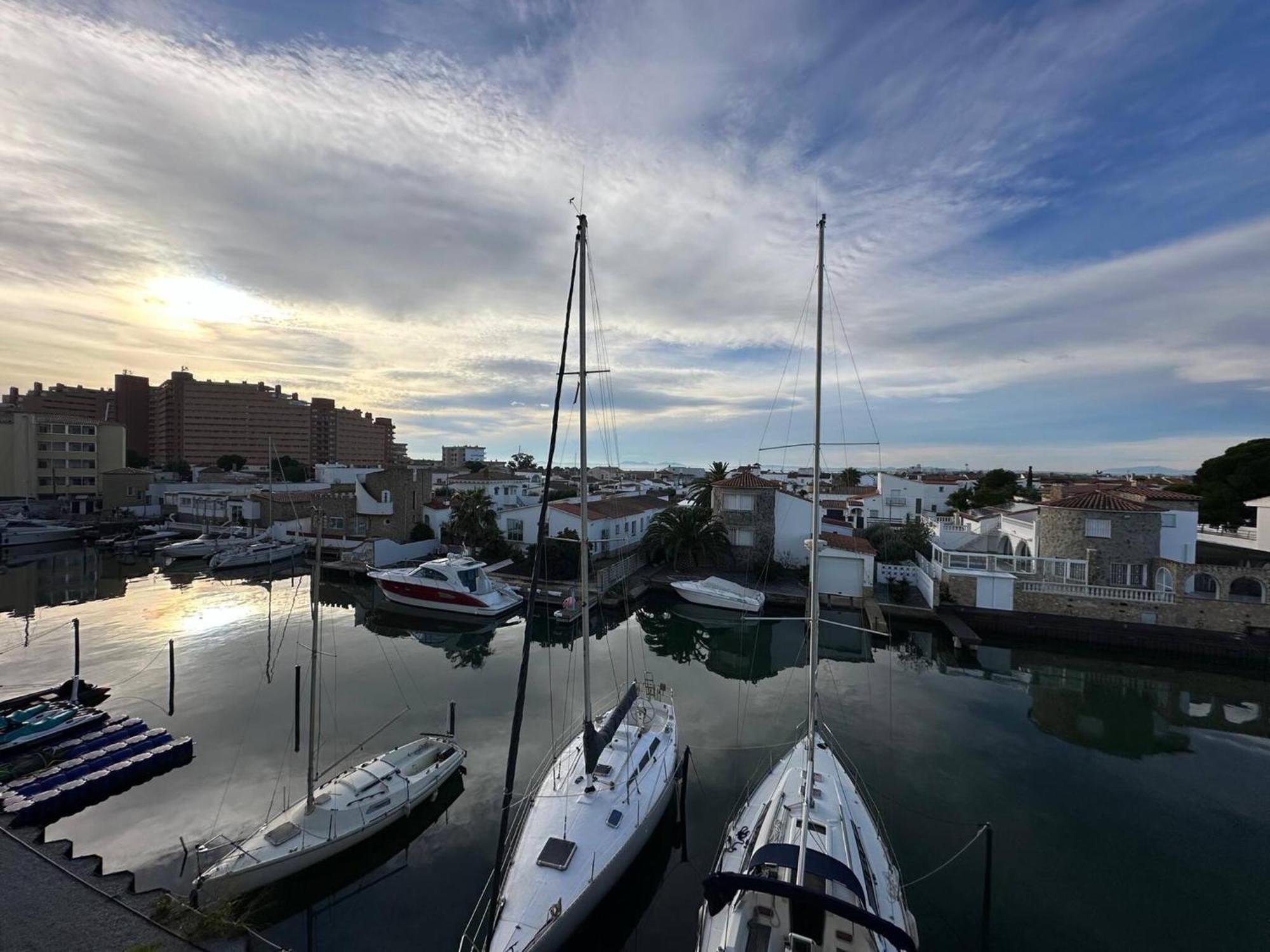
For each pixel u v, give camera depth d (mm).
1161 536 34312
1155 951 10555
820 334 14812
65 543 58469
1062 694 24047
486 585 34312
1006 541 43281
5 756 16406
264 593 39000
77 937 9469
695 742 18766
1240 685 25406
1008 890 12055
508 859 10984
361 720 19797
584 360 13742
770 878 8922
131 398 138875
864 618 33625
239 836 13320
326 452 157625
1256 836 14039
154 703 20938
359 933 10906
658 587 39562
